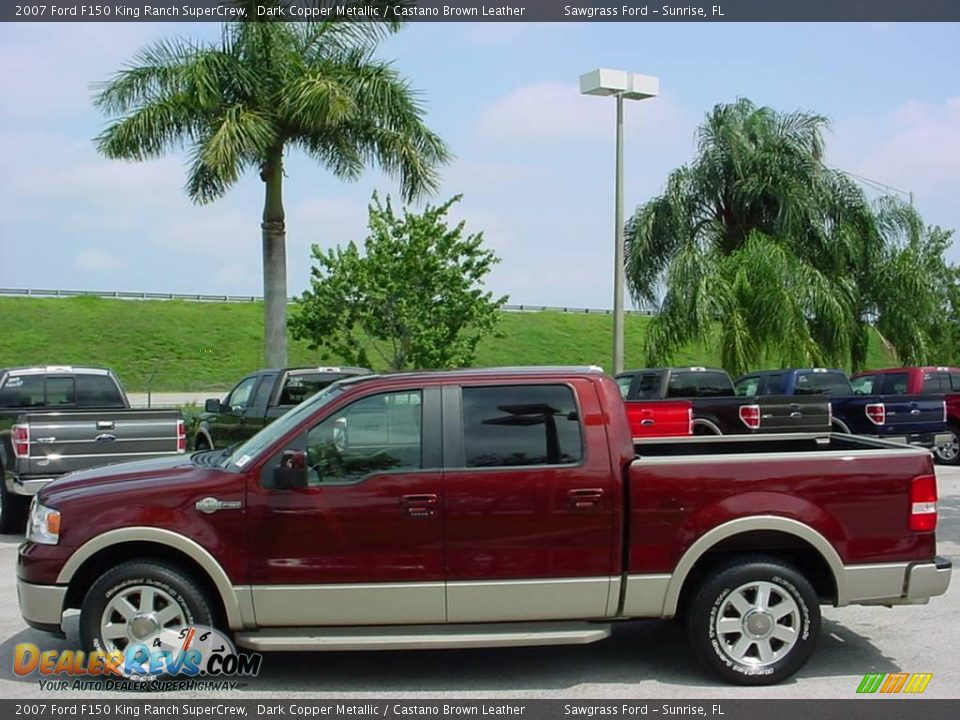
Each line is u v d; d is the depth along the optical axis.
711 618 6.20
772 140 26.58
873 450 6.37
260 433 6.79
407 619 6.10
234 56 19.00
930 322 29.05
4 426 12.04
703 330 24.25
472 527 6.09
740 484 6.18
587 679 6.41
